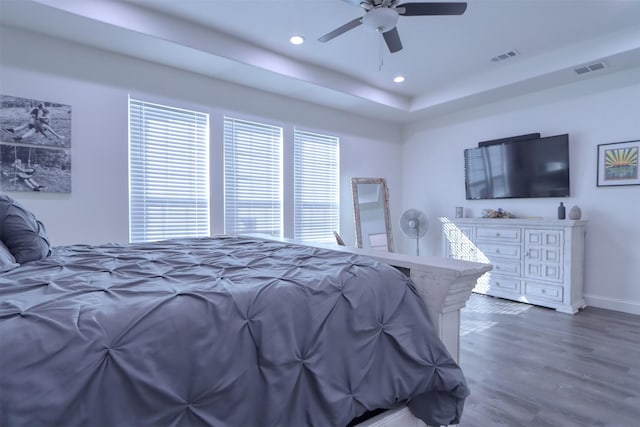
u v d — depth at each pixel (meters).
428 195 5.42
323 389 0.94
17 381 0.62
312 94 4.25
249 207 4.08
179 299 0.88
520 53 3.60
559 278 3.62
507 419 1.75
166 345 0.77
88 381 0.68
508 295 4.04
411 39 3.28
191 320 0.83
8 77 2.69
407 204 5.72
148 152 3.39
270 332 0.91
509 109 4.43
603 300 3.70
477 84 4.19
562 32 3.17
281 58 3.63
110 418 0.69
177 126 3.56
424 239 5.48
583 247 3.81
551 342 2.76
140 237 3.35
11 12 2.51
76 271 1.22
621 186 3.57
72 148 2.96
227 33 3.22
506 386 2.08
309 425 0.92
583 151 3.83
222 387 0.80
